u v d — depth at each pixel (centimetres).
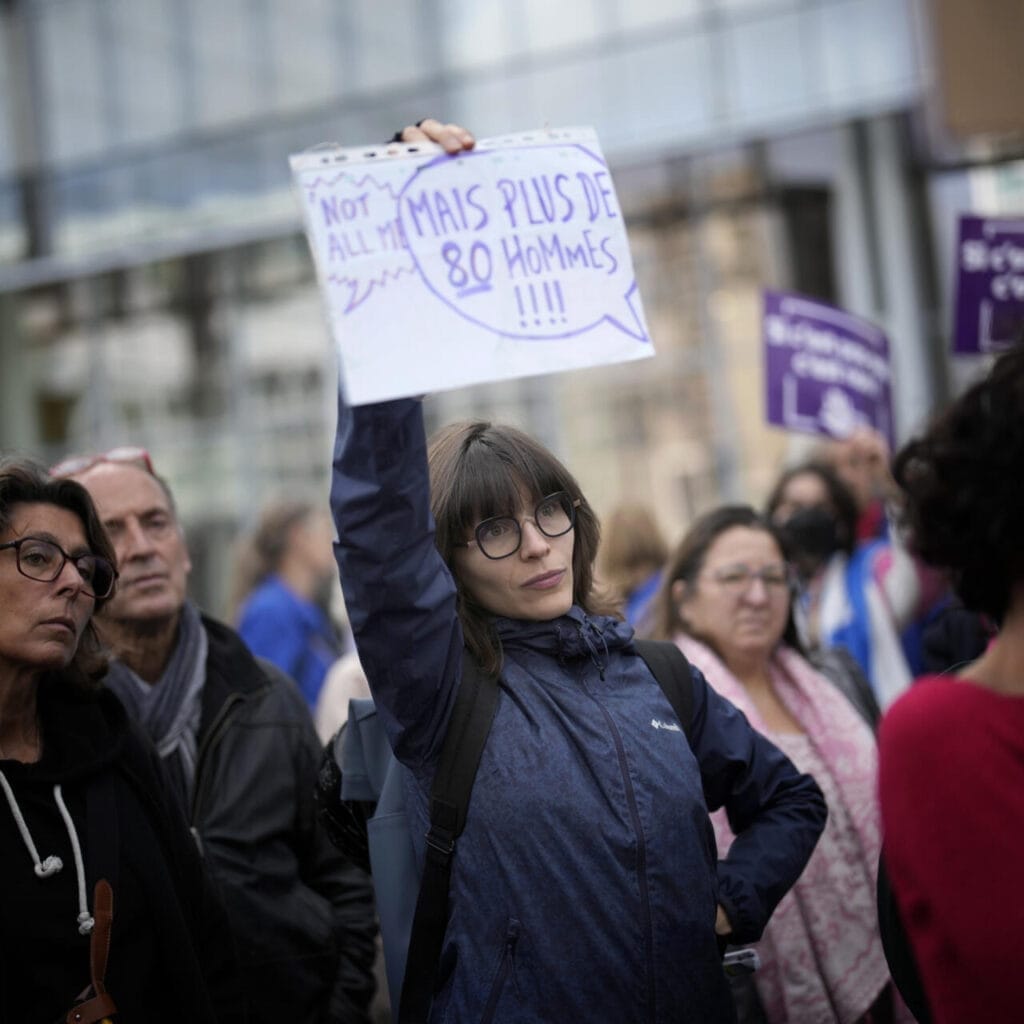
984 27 501
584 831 238
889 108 1063
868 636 473
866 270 1074
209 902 277
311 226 233
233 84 1405
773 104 1150
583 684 256
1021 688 184
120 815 260
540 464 262
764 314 562
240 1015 278
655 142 1198
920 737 184
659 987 236
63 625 256
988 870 177
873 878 350
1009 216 478
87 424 1447
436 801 243
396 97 1325
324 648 605
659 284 1166
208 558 1375
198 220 1420
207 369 1386
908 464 200
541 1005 233
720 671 362
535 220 246
